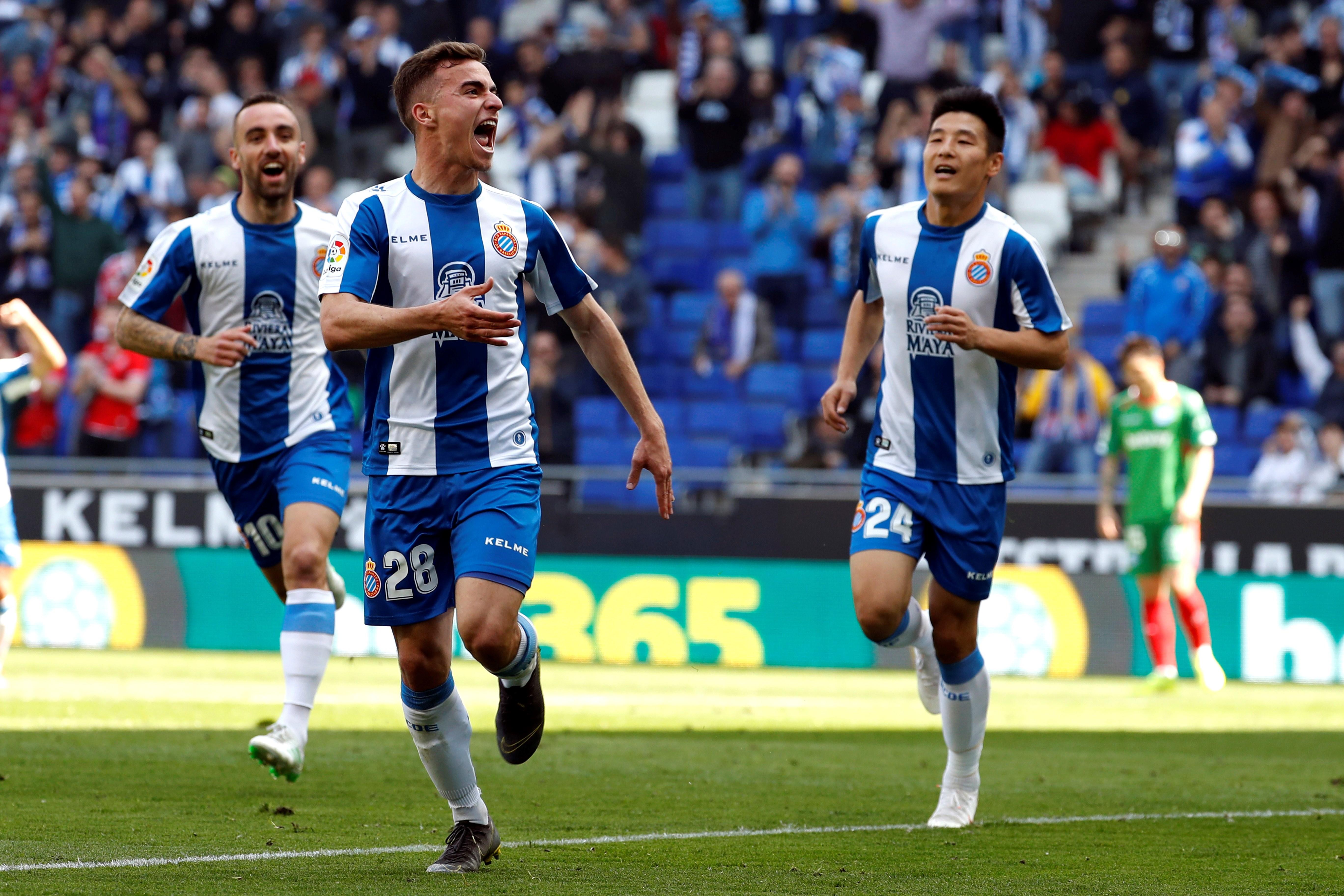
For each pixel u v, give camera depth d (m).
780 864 14.15
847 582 42.41
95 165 55.34
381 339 12.85
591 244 54.81
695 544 42.94
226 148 59.94
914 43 58.97
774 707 31.80
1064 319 16.53
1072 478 42.34
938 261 16.81
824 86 60.00
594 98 60.06
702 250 58.72
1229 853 15.27
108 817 16.30
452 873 13.20
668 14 64.88
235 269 20.55
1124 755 25.06
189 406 52.78
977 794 17.38
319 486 19.69
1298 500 41.72
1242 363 51.69
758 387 52.94
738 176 59.78
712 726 27.94
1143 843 15.89
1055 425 48.59
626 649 43.03
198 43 64.00
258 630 43.22
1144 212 60.41
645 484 43.50
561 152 58.91
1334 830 17.00
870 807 18.50
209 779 19.52
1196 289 52.47
